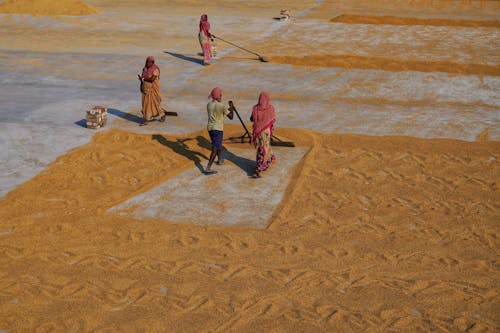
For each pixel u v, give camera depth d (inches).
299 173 491.2
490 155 521.7
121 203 444.1
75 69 818.8
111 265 361.7
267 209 434.9
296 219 418.6
